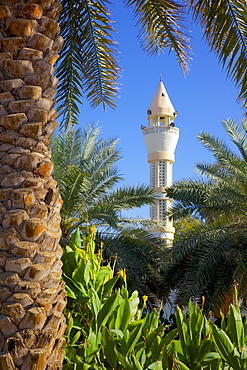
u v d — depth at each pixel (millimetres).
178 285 14773
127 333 4023
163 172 35094
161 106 36156
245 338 4078
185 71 8188
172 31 7664
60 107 7949
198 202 14430
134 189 15828
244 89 6820
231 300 13242
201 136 14984
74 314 4258
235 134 14812
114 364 3770
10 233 3107
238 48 6559
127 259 13836
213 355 3912
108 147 16500
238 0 6328
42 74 3459
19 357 2951
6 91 3377
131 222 16391
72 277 4355
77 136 15891
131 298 4793
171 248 14117
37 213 3186
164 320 9555
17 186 3236
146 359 4023
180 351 4113
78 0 6812
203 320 4086
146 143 35906
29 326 3020
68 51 7375
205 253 13422
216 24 6484
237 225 14242
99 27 7098
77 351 3998
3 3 3492
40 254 3141
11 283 3057
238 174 14602
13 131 3328
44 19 3582
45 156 3385
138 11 7383
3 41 3434
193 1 6594
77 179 14250
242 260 12781
